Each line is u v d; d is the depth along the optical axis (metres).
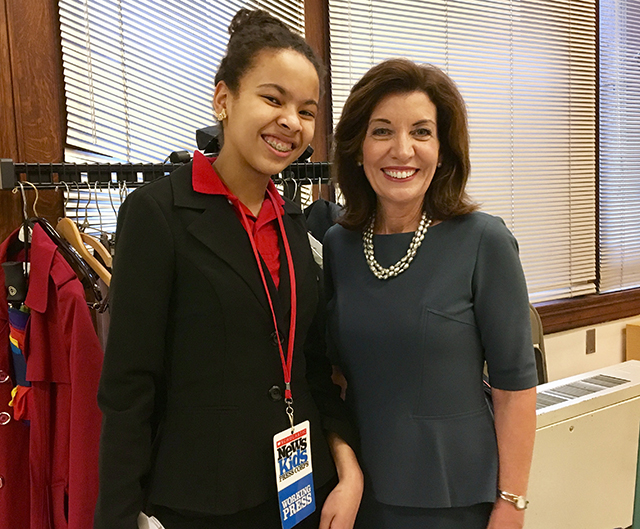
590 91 2.68
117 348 0.81
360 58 2.12
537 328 1.88
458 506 1.01
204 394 0.86
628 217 2.86
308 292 1.00
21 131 1.47
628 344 2.74
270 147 0.85
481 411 1.05
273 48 0.83
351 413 1.12
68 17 1.53
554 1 2.55
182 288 0.85
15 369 1.19
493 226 1.04
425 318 1.02
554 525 1.57
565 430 1.57
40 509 1.13
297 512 0.90
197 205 0.87
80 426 1.07
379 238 1.12
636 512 1.48
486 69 2.39
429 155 1.02
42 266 1.11
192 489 0.82
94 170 1.26
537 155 2.53
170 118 1.76
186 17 1.78
